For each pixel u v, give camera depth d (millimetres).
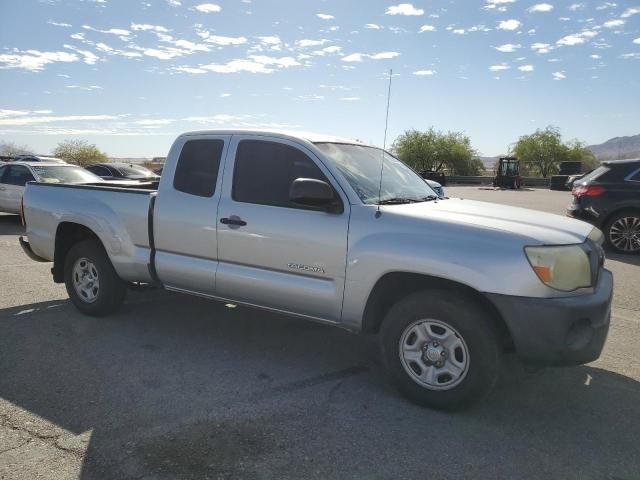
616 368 4422
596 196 9906
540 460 3037
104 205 5199
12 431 3248
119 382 3984
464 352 3447
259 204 4281
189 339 4953
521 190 36219
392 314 3689
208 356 4543
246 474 2848
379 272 3684
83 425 3334
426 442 3203
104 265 5309
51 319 5477
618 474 2912
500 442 3221
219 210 4445
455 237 3502
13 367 4238
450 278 3434
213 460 2971
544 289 3273
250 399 3740
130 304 6043
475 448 3148
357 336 5121
